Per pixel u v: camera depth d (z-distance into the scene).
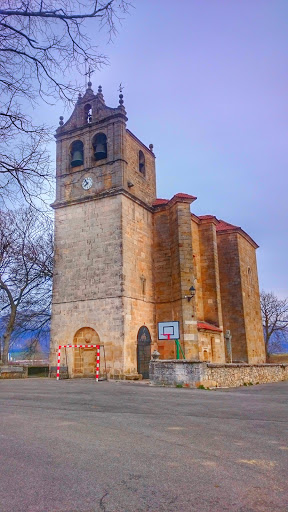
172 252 30.94
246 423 9.68
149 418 10.20
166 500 4.78
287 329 62.03
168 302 30.55
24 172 8.93
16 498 4.84
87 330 27.97
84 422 9.53
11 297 33.44
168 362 19.16
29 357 46.62
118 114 30.08
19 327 38.94
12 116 8.59
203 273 34.00
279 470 5.96
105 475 5.63
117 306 26.86
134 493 4.99
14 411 11.20
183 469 5.92
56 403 12.92
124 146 30.12
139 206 30.92
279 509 4.58
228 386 20.55
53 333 28.97
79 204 30.22
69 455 6.61
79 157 31.25
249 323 37.06
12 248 32.22
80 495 4.92
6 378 27.25
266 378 26.19
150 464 6.15
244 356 34.91
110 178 29.52
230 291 36.59
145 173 33.31
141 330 28.44
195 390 17.27
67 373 27.48
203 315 33.00
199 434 8.34
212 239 34.38
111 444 7.37
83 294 28.42
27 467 5.98
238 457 6.61
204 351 29.36
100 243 28.62
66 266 29.70
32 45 8.35
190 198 30.39
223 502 4.74
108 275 27.75
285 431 8.77
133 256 29.03
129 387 18.44
